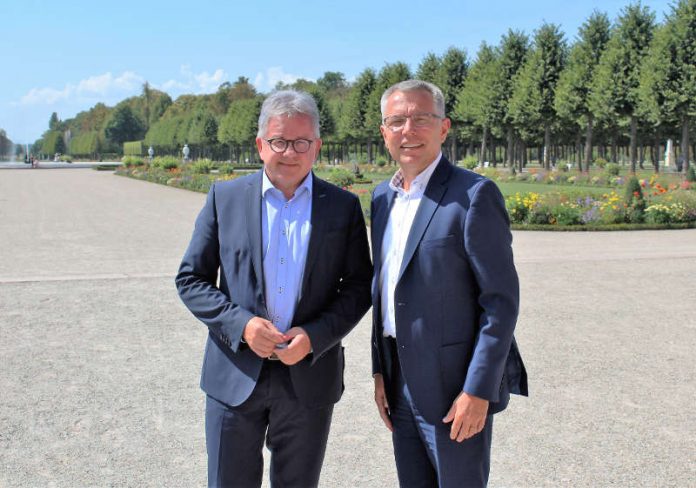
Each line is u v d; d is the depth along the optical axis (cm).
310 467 245
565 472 340
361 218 247
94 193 2769
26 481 327
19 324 638
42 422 402
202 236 245
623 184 2900
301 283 233
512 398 448
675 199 1645
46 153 14175
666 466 346
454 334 221
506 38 4459
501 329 212
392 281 231
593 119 3906
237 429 237
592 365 519
